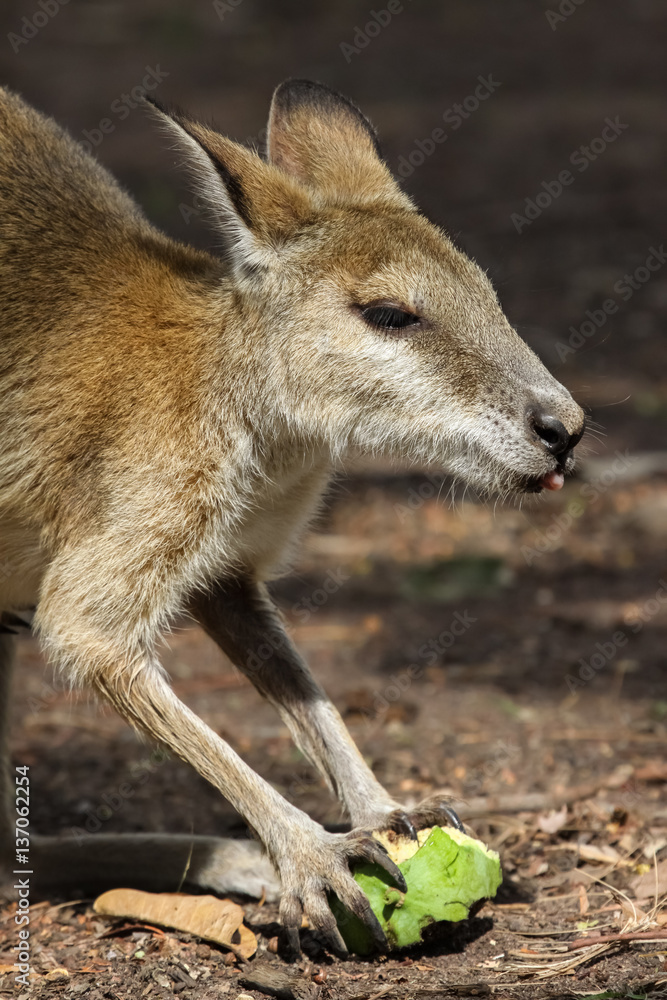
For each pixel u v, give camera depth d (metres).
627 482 16.98
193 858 8.42
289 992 6.72
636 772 9.66
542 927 7.56
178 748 7.71
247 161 8.42
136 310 8.19
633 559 15.20
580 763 10.04
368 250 8.30
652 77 36.16
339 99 9.52
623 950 7.08
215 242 8.88
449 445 8.33
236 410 8.22
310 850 7.23
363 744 10.79
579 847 8.56
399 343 8.26
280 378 8.35
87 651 7.78
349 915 7.12
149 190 27.09
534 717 11.16
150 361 8.07
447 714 11.37
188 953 7.34
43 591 8.01
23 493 8.04
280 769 10.47
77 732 11.62
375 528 16.50
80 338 8.06
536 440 8.17
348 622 13.98
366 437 8.41
